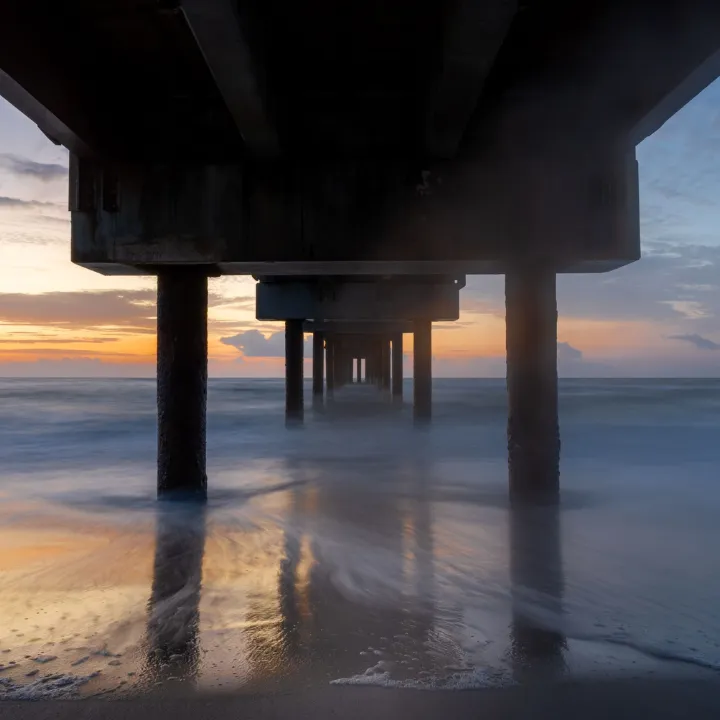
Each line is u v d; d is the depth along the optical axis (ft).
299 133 22.82
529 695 10.22
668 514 24.80
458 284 55.36
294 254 22.80
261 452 48.37
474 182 22.84
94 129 20.88
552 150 22.77
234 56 15.20
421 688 10.41
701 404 122.83
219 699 10.00
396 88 21.59
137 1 15.90
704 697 10.21
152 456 46.80
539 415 24.08
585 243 22.70
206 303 26.08
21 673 10.96
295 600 14.94
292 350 68.80
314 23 17.34
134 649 12.01
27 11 16.05
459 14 14.01
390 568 17.67
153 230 22.90
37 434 64.64
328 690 10.32
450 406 116.98
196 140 22.97
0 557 18.97
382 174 22.88
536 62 18.67
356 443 54.60
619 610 14.37
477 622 13.55
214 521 23.77
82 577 16.85
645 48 17.63
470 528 22.53
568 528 22.35
